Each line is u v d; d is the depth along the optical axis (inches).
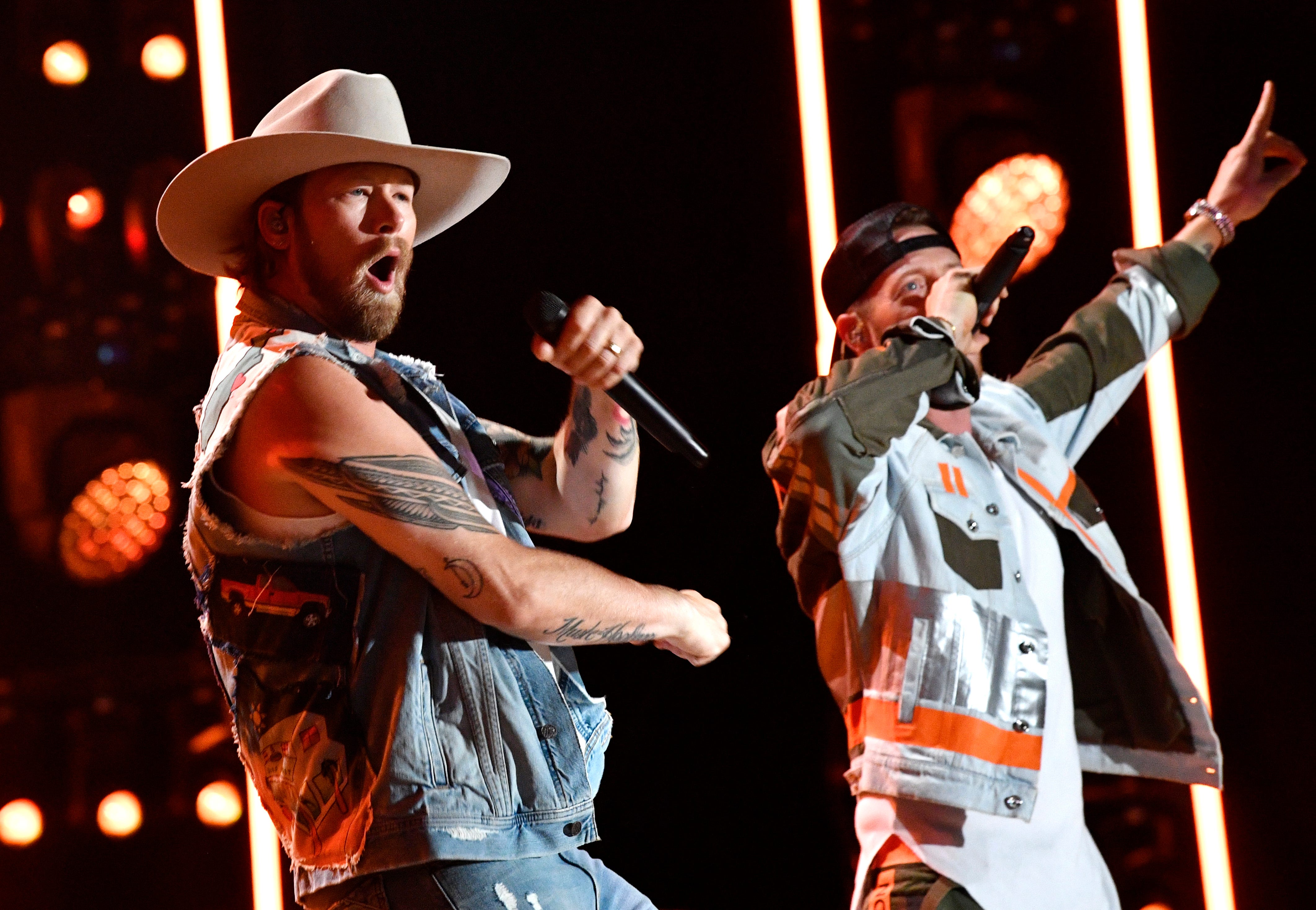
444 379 571.2
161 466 523.8
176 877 518.3
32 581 525.0
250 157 253.8
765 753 572.7
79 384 523.5
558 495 292.5
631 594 244.5
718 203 576.1
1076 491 370.6
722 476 577.9
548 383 569.3
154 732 523.5
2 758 515.8
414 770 234.1
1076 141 560.4
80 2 524.4
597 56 573.6
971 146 552.1
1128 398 580.4
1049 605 351.6
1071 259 570.9
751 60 574.2
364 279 258.8
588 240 574.6
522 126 572.7
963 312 352.2
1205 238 426.3
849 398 336.8
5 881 511.5
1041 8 558.3
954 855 319.0
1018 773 324.8
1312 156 558.3
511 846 238.1
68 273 524.1
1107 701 366.0
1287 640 559.8
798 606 576.4
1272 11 555.8
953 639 330.0
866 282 374.6
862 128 564.1
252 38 533.3
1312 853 549.0
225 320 522.9
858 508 336.2
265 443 237.1
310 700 238.5
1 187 524.1
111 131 527.5
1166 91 563.2
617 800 571.8
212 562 248.4
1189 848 530.9
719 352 578.2
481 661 242.4
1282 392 564.1
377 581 241.8
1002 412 371.6
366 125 260.7
